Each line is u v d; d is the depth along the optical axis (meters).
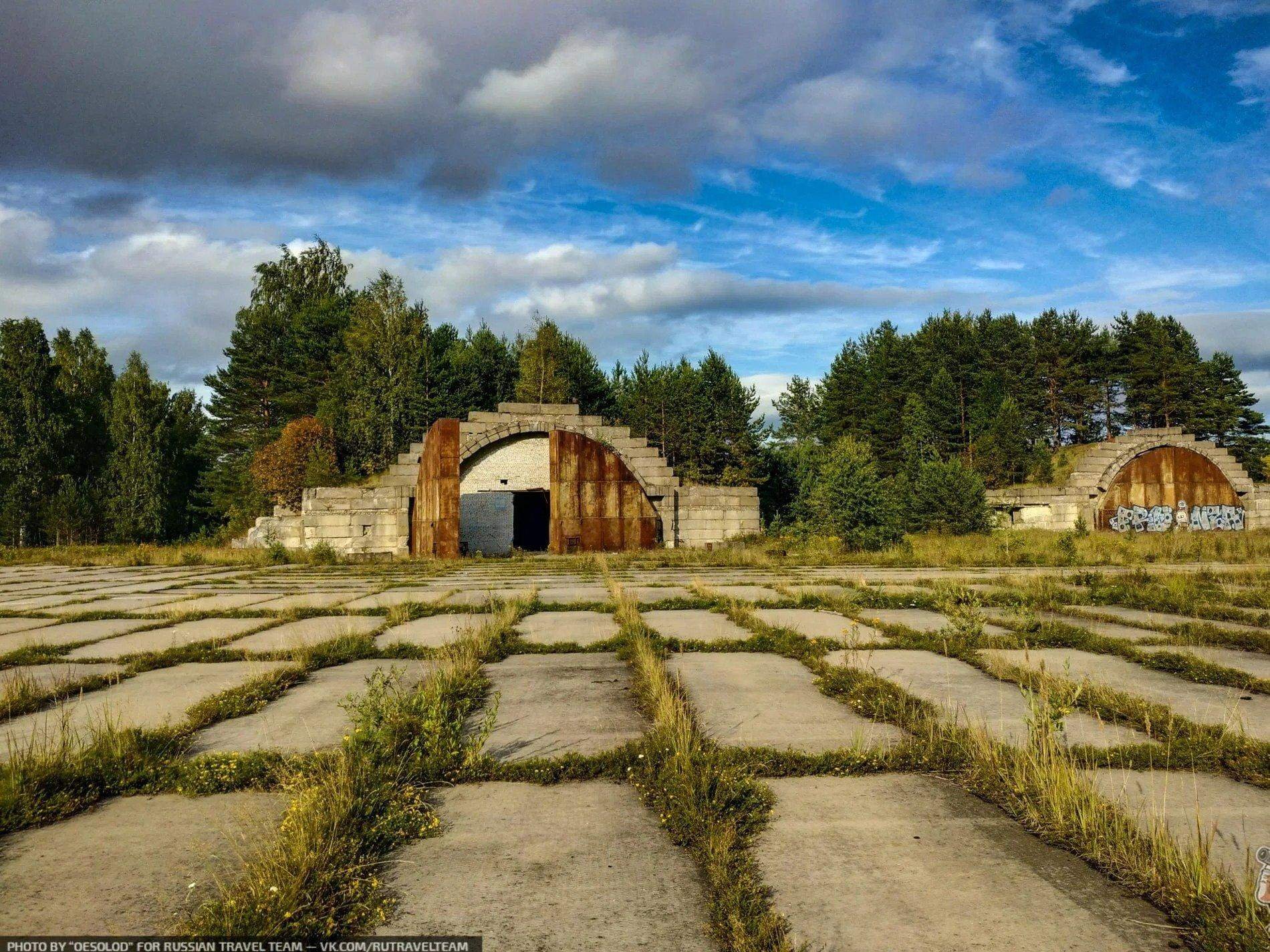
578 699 6.48
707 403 51.00
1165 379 61.72
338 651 8.34
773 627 9.79
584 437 29.53
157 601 13.86
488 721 5.02
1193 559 22.23
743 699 6.38
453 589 15.45
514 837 3.82
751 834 3.78
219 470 52.66
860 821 3.95
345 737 4.75
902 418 61.44
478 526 35.78
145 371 51.91
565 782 4.58
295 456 36.44
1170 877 3.19
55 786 4.37
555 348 48.44
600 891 3.27
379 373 41.56
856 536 25.75
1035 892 3.22
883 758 4.79
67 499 44.72
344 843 3.56
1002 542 25.11
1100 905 3.12
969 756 4.72
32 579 20.00
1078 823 3.75
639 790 4.43
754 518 31.20
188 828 3.94
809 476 39.56
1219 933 2.81
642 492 29.89
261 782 4.53
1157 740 5.08
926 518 32.59
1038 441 63.41
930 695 6.36
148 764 4.73
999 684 6.77
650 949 2.81
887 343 73.38
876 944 2.81
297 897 3.08
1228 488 40.59
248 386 55.97
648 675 6.93
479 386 47.78
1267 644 8.26
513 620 10.53
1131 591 12.65
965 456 59.59
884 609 11.84
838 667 7.39
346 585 16.75
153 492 49.69
